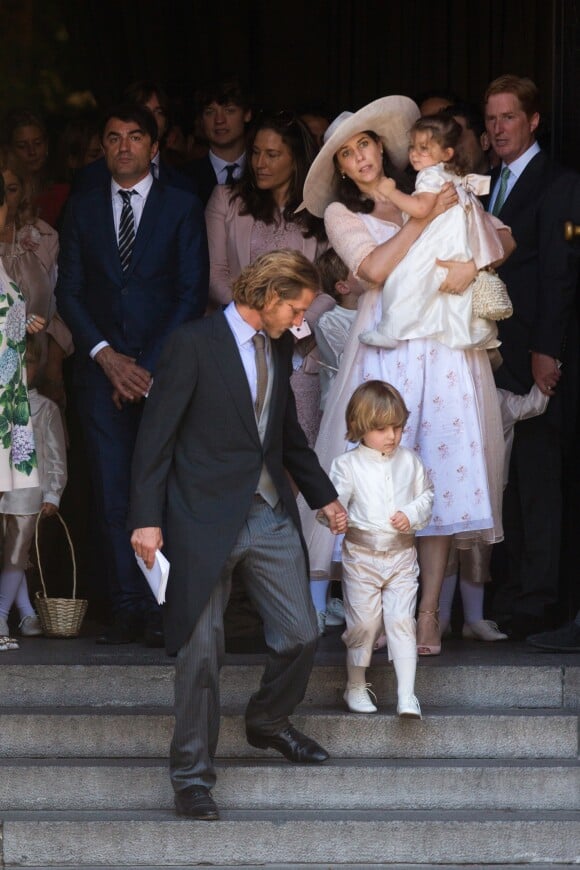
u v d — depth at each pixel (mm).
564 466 26359
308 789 21156
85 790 21219
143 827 20438
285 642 19922
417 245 22484
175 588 19562
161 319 25594
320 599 25609
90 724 21891
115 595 25281
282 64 40594
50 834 20500
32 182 28188
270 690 20484
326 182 23672
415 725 21859
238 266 27094
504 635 25422
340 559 22375
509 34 39344
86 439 25672
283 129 26562
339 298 26328
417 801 21281
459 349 22609
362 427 21094
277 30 40438
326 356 25938
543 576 25672
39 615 26000
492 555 28375
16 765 21328
